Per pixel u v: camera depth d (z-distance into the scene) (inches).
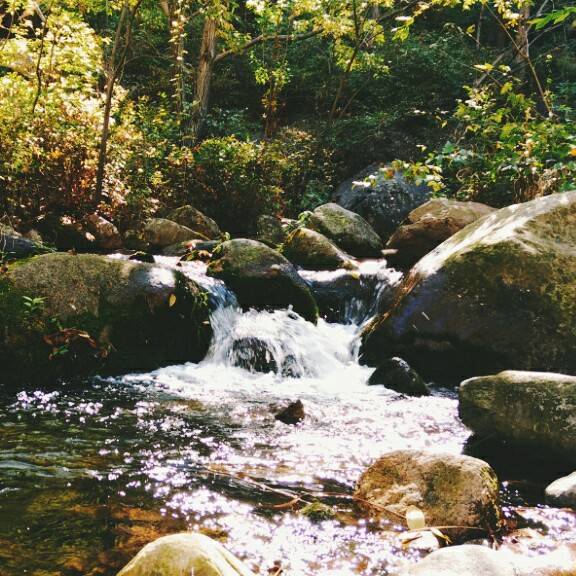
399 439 138.9
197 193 401.4
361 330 234.1
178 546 68.6
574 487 107.1
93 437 132.3
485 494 97.7
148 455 123.0
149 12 552.4
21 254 217.5
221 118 609.3
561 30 671.8
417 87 618.5
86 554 84.0
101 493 103.8
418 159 564.7
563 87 481.4
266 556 86.0
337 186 554.6
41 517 94.2
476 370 196.2
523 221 205.9
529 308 192.5
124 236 322.7
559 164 279.0
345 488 110.3
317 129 585.6
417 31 721.0
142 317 196.2
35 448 123.6
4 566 80.3
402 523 96.8
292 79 657.0
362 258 322.7
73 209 312.3
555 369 186.9
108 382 181.3
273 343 215.3
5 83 321.4
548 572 73.6
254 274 237.0
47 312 182.5
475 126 351.6
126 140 354.0
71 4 401.7
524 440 124.3
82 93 363.9
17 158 282.5
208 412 156.6
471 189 374.9
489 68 351.3
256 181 410.6
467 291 199.8
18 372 173.6
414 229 306.5
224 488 108.5
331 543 90.3
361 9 458.3
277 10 447.5
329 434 141.8
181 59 465.7
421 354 203.8
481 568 73.0
